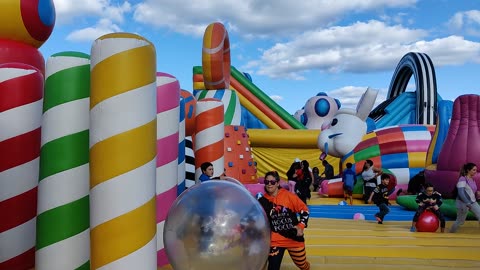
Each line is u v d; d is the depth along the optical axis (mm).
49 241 4484
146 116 3889
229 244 3123
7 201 5402
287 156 22484
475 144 10789
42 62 7867
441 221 8930
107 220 3771
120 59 3803
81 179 4562
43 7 7621
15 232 5418
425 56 25594
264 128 23750
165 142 5723
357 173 14773
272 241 5121
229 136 13281
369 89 15422
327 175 19719
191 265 3166
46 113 4602
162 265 5617
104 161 3793
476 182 10523
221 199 3254
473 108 11000
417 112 24359
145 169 3857
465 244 7656
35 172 5566
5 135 5422
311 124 27266
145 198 3854
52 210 4492
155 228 4000
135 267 3783
